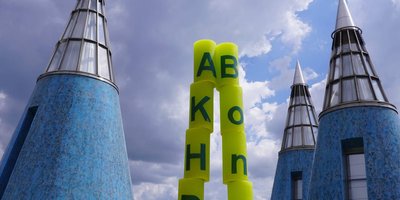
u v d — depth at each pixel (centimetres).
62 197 2073
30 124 2478
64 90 2397
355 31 2848
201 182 2219
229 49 2517
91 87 2475
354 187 2353
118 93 2731
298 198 3791
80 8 2850
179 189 2217
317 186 2448
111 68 2748
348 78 2645
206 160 2255
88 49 2650
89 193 2150
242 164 2272
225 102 2409
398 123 2464
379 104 2462
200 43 2519
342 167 2361
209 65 2447
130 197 2411
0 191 2295
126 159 2528
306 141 3931
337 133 2458
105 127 2414
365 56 2777
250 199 2225
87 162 2222
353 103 2488
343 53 2778
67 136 2242
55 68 2552
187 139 2303
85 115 2355
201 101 2359
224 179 2281
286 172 3850
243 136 2344
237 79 2484
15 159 2389
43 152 2180
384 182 2194
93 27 2786
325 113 2619
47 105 2350
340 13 2955
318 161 2530
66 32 2767
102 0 2977
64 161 2166
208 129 2316
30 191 2069
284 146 4044
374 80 2648
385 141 2327
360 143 2417
